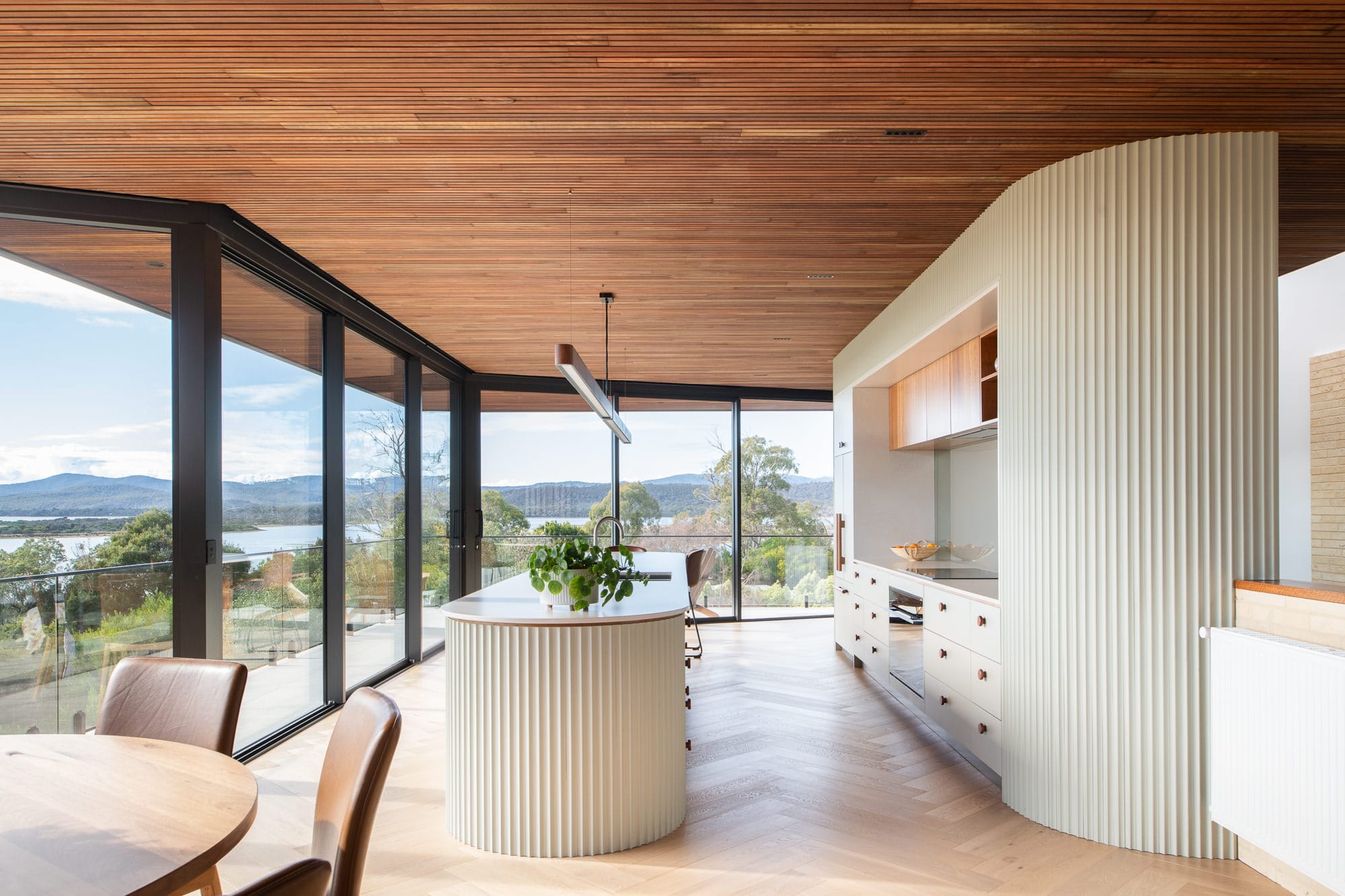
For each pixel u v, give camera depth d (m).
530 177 3.34
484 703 2.97
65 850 1.24
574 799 2.91
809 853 2.92
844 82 2.59
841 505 6.89
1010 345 3.43
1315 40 2.36
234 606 3.92
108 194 3.46
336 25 2.22
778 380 8.42
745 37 2.32
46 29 2.22
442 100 2.68
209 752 1.74
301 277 4.40
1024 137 3.02
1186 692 2.91
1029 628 3.27
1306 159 3.24
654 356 7.20
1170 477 2.95
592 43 2.34
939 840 3.03
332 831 1.52
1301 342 6.41
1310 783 2.38
